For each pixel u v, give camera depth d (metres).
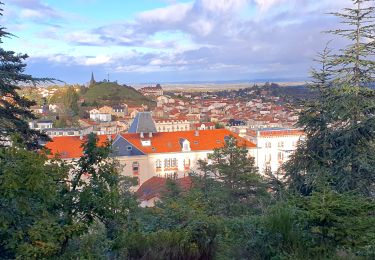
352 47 17.00
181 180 35.59
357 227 6.62
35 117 18.05
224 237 7.40
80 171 6.51
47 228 5.43
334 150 17.16
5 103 16.84
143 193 36.69
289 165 18.72
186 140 63.44
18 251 5.17
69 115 129.12
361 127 16.56
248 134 72.88
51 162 6.30
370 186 16.31
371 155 16.34
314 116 18.41
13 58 16.11
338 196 6.94
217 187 22.62
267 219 7.25
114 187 6.51
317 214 6.64
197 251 7.08
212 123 113.19
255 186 23.33
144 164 61.12
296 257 6.63
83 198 6.19
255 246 7.09
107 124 120.25
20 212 5.36
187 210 8.33
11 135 5.63
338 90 16.97
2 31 15.38
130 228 7.16
